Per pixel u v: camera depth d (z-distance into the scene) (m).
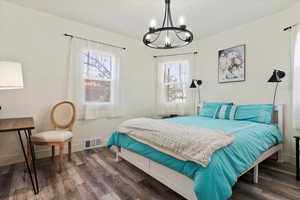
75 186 1.71
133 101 3.69
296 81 2.23
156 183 1.78
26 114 2.45
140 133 1.87
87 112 2.93
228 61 3.15
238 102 3.01
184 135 1.50
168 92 3.97
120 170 2.11
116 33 3.38
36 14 2.51
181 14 2.58
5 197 1.51
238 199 1.49
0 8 2.24
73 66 2.81
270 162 2.38
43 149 2.56
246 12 2.52
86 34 2.99
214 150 1.25
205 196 1.11
